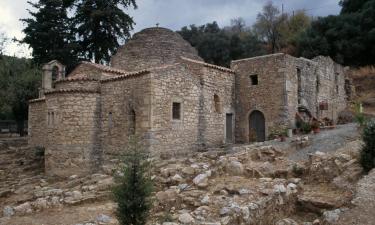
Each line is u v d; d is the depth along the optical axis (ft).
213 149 60.59
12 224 32.48
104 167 52.90
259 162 45.85
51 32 122.42
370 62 136.56
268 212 31.91
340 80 97.55
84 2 126.11
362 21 135.95
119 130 58.18
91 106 60.75
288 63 67.67
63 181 54.54
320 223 28.96
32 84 115.24
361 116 55.72
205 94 64.80
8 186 55.62
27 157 76.38
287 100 66.18
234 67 74.28
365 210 28.32
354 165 36.99
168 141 55.93
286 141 55.47
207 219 28.96
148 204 25.13
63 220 32.83
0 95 120.57
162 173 43.47
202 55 159.43
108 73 65.92
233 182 38.40
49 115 60.49
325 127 63.31
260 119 69.92
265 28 194.90
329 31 138.92
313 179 38.17
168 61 75.20
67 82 62.75
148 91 53.57
